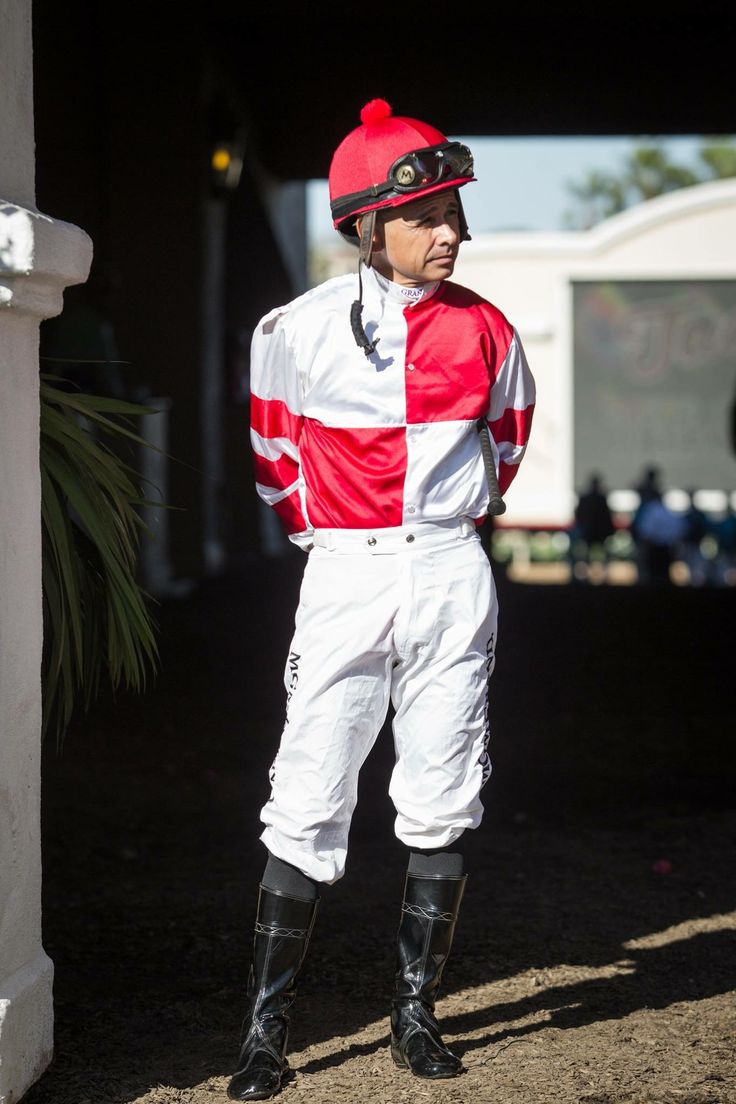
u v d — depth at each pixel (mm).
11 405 3920
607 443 41750
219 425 23609
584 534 32031
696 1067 4293
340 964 5320
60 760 9133
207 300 21250
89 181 20469
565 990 5023
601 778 8797
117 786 8461
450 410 4062
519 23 23094
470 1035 4605
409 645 4094
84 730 10125
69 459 4711
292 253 31484
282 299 25547
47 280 3947
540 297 41312
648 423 41656
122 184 20625
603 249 41250
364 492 4055
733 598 20891
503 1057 4398
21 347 3996
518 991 5020
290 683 4176
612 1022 4703
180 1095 4117
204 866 6734
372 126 4090
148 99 20484
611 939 5594
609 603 19953
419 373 4035
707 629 16688
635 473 41750
